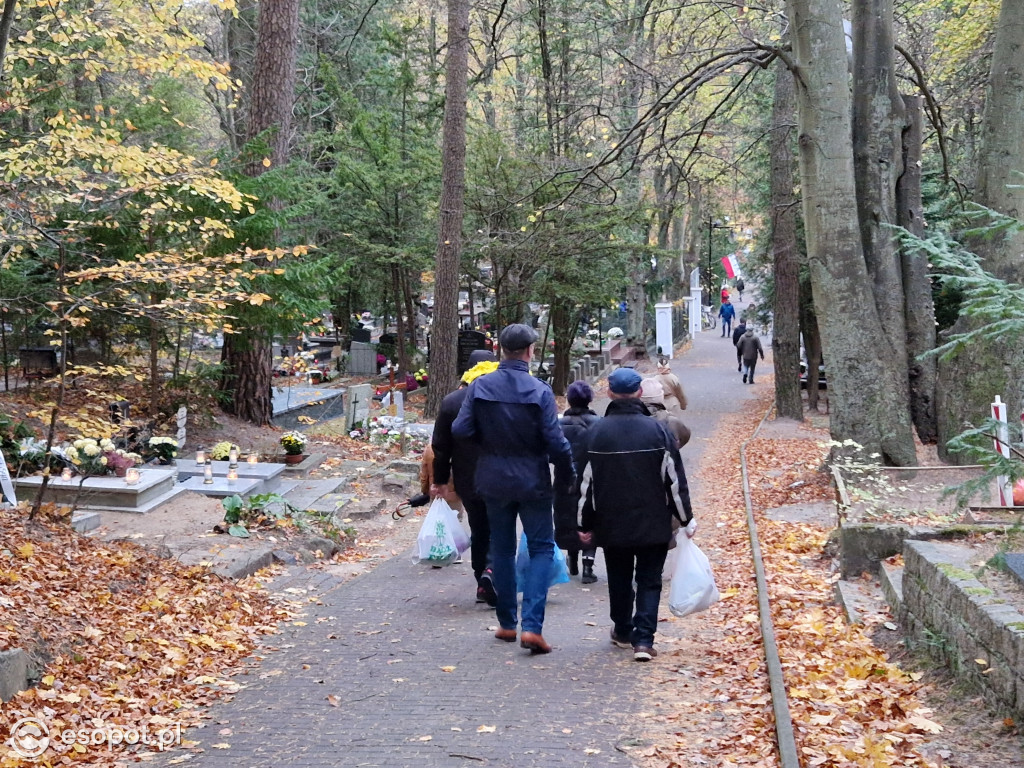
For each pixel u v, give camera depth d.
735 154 29.03
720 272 72.44
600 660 6.68
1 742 4.91
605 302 28.19
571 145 28.70
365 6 35.16
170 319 11.31
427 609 8.51
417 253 27.09
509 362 6.65
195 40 11.36
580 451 6.75
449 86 21.61
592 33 28.80
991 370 13.48
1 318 15.09
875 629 6.89
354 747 5.02
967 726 4.86
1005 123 13.72
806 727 5.05
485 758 4.79
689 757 4.75
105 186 11.17
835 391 13.67
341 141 27.56
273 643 7.44
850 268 13.52
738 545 11.55
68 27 10.77
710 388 34.09
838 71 13.39
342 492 15.08
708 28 28.62
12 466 11.77
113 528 10.72
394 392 22.30
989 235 5.14
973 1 21.95
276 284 16.64
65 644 6.31
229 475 13.64
